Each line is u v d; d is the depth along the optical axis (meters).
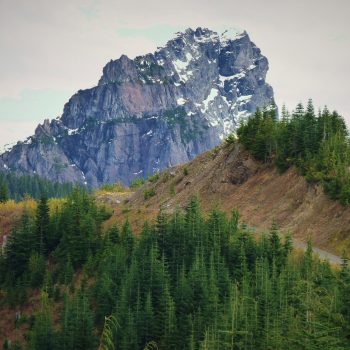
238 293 71.06
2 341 98.81
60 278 104.62
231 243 88.56
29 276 109.88
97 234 112.19
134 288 86.06
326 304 37.78
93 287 94.19
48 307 96.88
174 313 77.06
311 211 96.75
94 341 83.50
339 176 96.19
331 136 109.12
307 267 72.44
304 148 109.19
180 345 71.81
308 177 101.62
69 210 122.62
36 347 87.31
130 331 75.62
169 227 95.94
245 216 105.75
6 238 139.50
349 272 43.50
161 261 90.38
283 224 98.56
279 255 84.06
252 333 51.59
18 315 102.44
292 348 37.62
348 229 87.50
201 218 96.25
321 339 34.28
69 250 109.75
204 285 79.25
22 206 154.38
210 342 52.69
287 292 66.50
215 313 71.31
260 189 110.94
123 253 96.19
